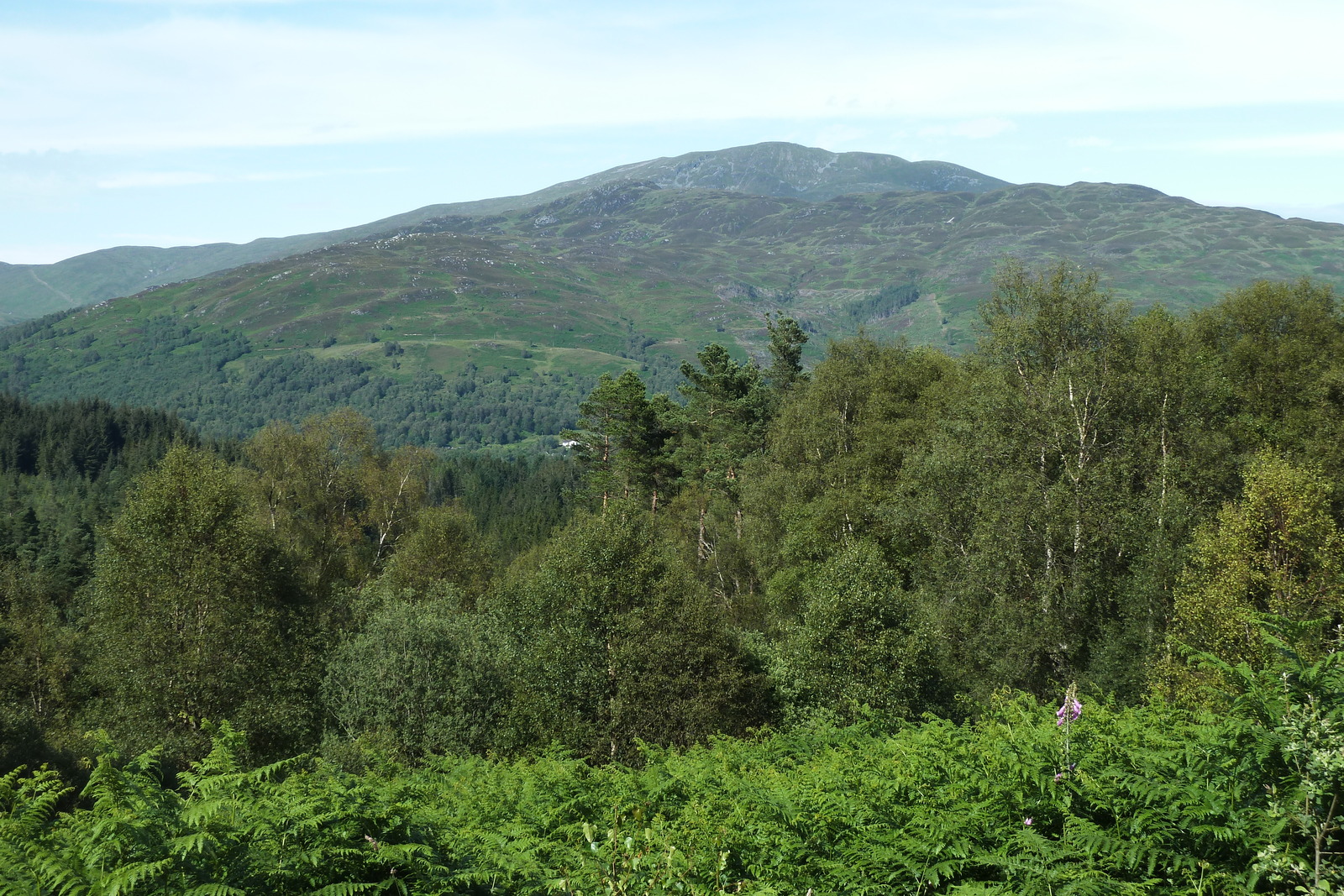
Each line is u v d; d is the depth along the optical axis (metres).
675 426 72.75
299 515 58.06
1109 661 27.73
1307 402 37.25
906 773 9.27
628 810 9.11
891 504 39.78
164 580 33.06
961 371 46.47
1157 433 32.97
